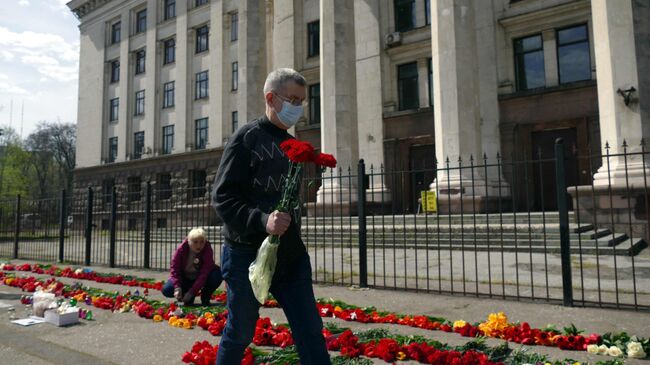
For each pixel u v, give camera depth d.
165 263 10.14
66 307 5.15
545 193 16.98
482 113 17.98
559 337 3.72
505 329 3.99
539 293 5.96
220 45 28.66
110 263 10.62
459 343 3.88
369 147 20.78
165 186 30.66
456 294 6.05
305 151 1.97
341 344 3.72
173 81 31.58
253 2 20.34
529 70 17.75
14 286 8.12
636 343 3.44
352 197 15.59
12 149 44.12
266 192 2.24
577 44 16.83
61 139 63.16
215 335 4.40
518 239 9.90
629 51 11.38
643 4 11.52
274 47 25.09
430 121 19.55
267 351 3.70
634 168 10.96
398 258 9.63
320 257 10.35
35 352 3.93
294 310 2.22
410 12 20.53
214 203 2.18
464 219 11.84
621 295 5.72
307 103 23.86
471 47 14.01
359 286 6.87
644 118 11.12
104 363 3.57
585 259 8.46
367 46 21.22
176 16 31.31
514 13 17.72
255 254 2.22
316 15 23.69
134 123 33.62
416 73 20.41
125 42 34.53
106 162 35.03
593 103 16.16
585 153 16.14
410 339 3.85
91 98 36.78
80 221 15.59
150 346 4.04
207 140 29.14
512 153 17.42
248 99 19.92
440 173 13.79
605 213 11.16
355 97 16.69
